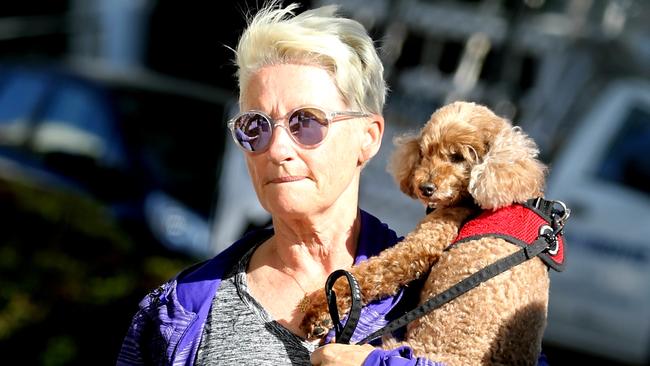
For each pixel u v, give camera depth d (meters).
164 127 13.20
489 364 4.28
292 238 4.93
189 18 20.64
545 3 16.84
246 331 4.74
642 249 11.80
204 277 5.01
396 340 4.58
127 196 11.77
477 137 4.83
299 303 4.83
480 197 4.59
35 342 9.80
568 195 12.41
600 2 16.39
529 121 15.45
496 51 17.02
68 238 10.25
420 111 16.20
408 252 4.71
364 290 4.70
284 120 4.72
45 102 13.19
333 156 4.76
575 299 12.02
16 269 9.95
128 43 21.39
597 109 13.28
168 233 11.53
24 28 21.95
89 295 9.98
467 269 4.45
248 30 4.86
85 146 12.45
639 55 15.27
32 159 12.25
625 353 11.78
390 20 16.47
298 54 4.75
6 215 10.14
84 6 21.88
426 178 4.84
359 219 5.12
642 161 12.48
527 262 4.46
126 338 5.09
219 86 20.25
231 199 12.44
